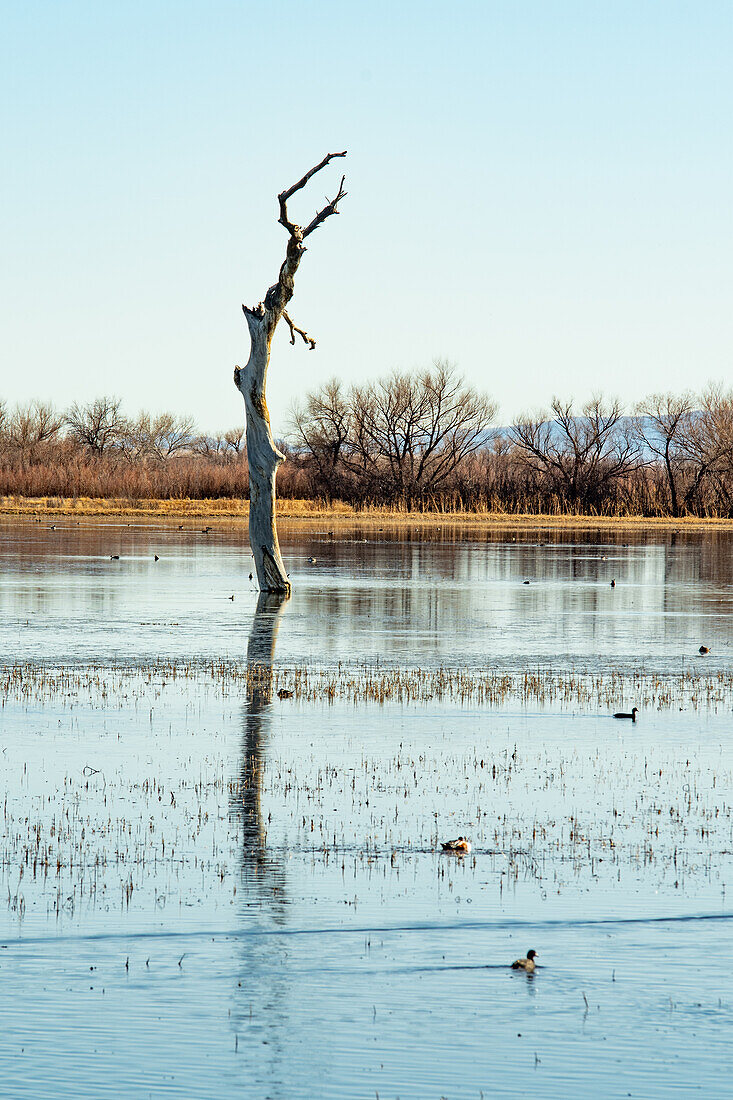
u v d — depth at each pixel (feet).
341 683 98.12
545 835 56.70
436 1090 33.88
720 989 40.27
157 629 133.80
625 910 46.96
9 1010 38.24
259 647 120.26
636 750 74.74
